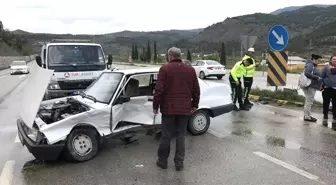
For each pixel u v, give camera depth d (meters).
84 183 4.46
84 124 5.24
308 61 8.10
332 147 5.96
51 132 4.93
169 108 4.78
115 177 4.65
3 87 18.08
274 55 11.35
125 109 5.80
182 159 4.90
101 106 5.54
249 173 4.76
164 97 4.83
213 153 5.64
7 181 4.53
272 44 11.15
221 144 6.16
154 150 5.85
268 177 4.61
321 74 8.15
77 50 9.91
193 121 6.70
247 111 9.55
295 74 27.52
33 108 5.16
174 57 4.89
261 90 12.57
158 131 6.22
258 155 5.53
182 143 4.90
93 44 10.19
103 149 5.91
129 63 53.41
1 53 73.19
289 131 7.12
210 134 6.89
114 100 5.63
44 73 5.55
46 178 4.64
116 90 5.73
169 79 4.77
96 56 10.12
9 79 24.34
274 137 6.63
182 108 4.77
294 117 8.62
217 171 4.84
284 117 8.64
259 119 8.38
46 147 4.88
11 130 7.45
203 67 22.84
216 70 22.58
